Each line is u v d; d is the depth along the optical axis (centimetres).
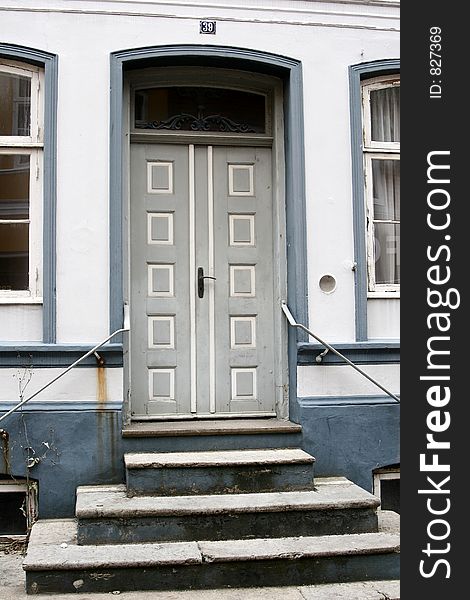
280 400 637
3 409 562
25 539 562
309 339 611
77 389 575
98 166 596
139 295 634
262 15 627
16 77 607
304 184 623
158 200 642
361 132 635
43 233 586
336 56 637
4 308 585
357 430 603
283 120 647
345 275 623
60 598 445
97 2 605
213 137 647
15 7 596
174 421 630
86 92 599
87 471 567
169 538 493
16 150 600
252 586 465
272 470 540
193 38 615
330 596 450
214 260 648
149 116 645
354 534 507
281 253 641
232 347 646
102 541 487
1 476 570
